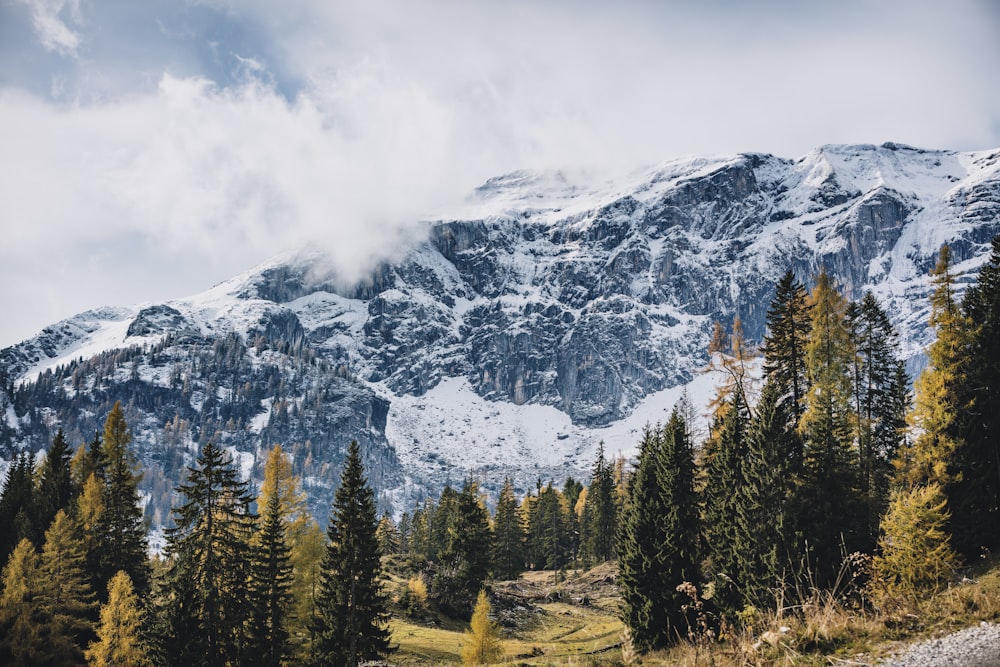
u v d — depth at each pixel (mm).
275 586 53406
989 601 12648
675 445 45281
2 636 57969
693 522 44156
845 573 25453
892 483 37500
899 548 25688
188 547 50000
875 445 45188
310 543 61812
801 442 36938
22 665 56875
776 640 12695
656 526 43500
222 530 50344
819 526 33000
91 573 66062
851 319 45906
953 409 34531
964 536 31984
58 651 58688
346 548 53938
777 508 35438
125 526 69000
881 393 45906
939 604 13352
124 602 54312
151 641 52375
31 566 59875
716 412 50375
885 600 14188
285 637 53219
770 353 47281
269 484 63000
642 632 41125
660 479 45375
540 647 58969
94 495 68312
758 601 32406
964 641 10977
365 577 54094
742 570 36594
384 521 142000
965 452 33750
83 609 60375
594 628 72188
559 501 136375
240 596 50969
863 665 10992
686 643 14305
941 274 37406
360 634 53188
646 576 42312
